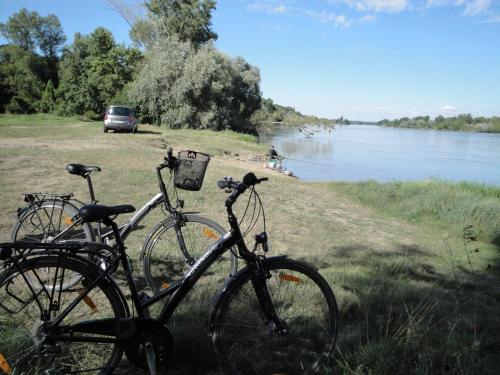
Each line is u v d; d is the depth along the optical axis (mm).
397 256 6285
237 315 2951
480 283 5359
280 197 10227
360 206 10688
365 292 4430
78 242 2721
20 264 2566
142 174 10273
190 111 35250
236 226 2998
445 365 3221
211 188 9703
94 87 45219
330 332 3154
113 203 7516
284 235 6906
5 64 58906
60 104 47125
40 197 4668
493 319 4105
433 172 25016
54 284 2656
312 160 27891
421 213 9703
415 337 3371
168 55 37906
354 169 24578
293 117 88750
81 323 2654
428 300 4418
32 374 2605
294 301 3184
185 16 48969
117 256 2848
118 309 2752
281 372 3031
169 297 2971
